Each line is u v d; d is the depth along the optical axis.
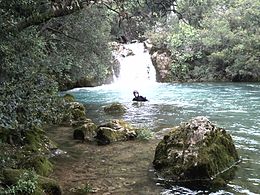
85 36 21.72
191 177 8.58
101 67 23.52
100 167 9.70
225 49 34.59
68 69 20.00
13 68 9.45
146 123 15.62
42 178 7.70
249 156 10.34
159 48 37.75
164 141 9.82
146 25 40.44
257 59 33.34
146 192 7.93
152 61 36.88
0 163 7.84
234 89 27.72
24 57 10.52
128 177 8.91
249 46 33.59
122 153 11.05
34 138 10.91
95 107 20.52
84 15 21.08
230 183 8.37
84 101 23.03
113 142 12.34
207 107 19.59
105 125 13.23
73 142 12.40
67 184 8.41
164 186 8.29
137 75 35.75
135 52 37.59
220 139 9.63
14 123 8.52
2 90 8.45
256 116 16.67
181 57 35.91
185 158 8.80
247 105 19.98
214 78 35.38
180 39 37.16
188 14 39.66
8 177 7.27
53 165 9.79
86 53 22.31
